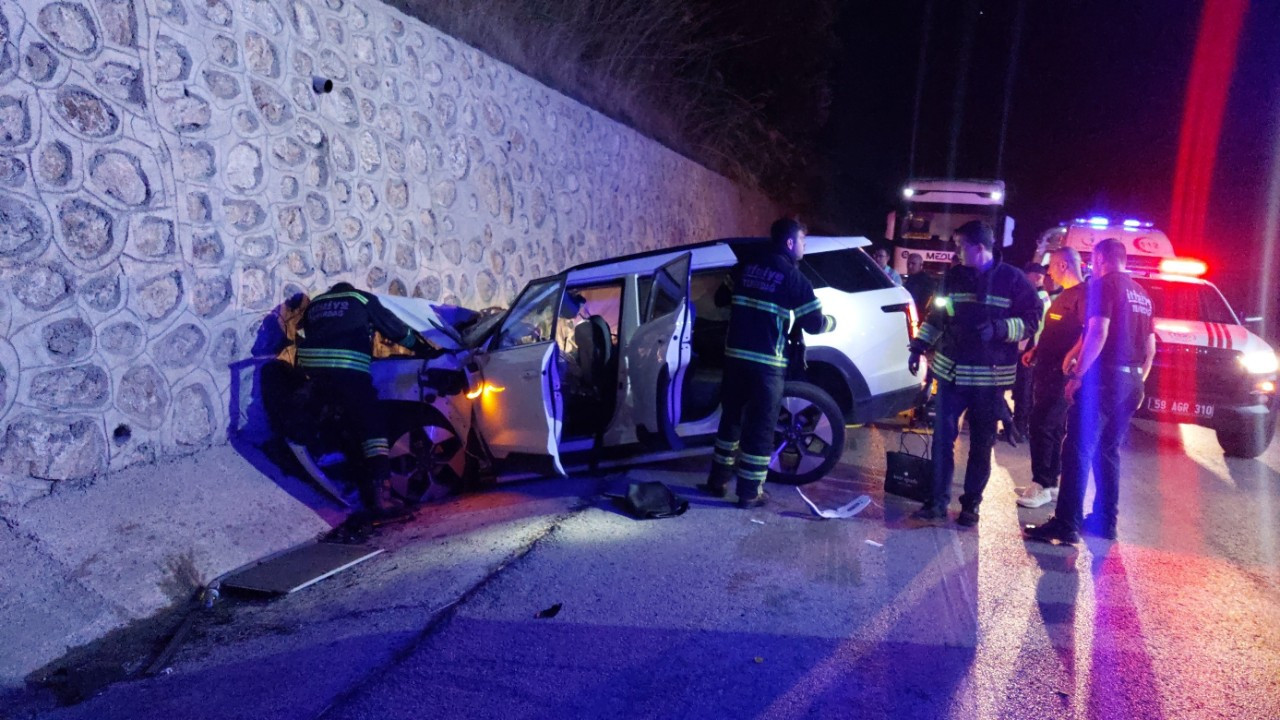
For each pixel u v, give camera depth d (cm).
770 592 443
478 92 921
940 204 1695
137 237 523
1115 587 460
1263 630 411
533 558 489
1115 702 341
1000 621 414
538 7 1130
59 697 356
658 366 604
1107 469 538
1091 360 509
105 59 507
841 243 704
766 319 570
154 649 400
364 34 752
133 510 485
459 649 379
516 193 991
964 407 554
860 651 380
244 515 532
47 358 467
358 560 508
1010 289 530
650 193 1430
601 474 688
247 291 607
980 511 595
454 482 650
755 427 578
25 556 420
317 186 682
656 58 1471
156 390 533
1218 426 809
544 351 582
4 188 448
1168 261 966
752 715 328
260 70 629
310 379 593
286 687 350
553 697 339
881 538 532
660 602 430
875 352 677
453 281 868
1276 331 1972
